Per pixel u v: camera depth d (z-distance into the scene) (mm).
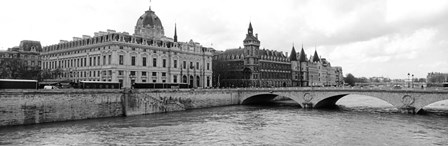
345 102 143000
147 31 146750
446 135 60688
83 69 128875
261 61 196125
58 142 55281
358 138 59031
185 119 82812
